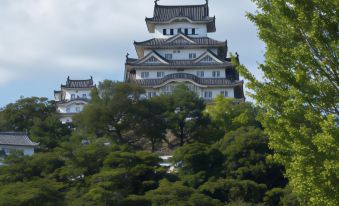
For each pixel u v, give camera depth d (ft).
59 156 339.77
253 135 331.36
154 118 416.87
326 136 90.17
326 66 98.07
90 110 410.72
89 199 292.40
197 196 289.74
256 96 105.19
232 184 307.37
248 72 107.14
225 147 341.62
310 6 97.91
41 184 291.79
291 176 105.70
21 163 333.83
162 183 302.86
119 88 419.95
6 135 422.00
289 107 99.30
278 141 102.83
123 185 310.86
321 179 92.94
